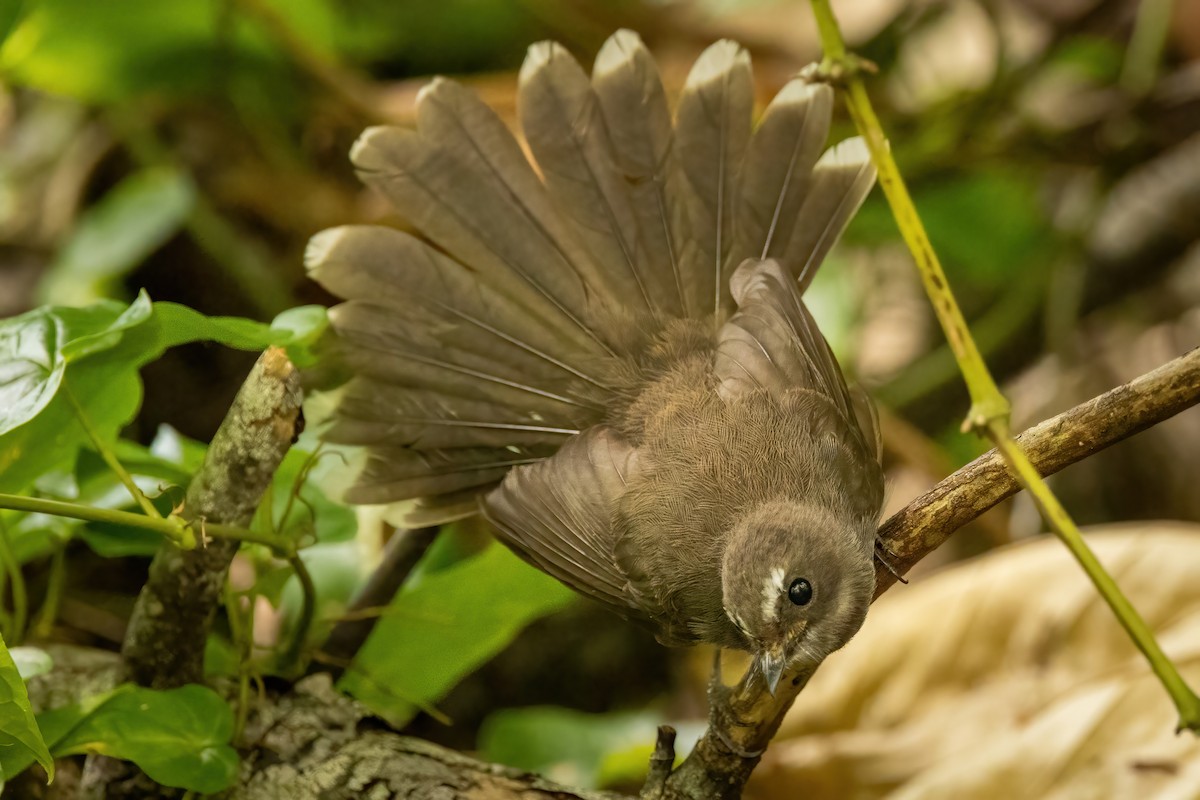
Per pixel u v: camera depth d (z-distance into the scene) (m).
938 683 9.20
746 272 7.87
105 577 10.88
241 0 10.82
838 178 8.10
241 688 6.70
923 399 13.27
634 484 7.64
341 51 12.41
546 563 7.45
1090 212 12.51
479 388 7.98
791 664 6.22
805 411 7.64
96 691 7.10
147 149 11.88
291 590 7.95
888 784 8.92
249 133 11.92
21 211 12.33
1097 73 13.09
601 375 8.02
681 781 6.36
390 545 7.88
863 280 13.72
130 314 5.74
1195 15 12.81
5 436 6.36
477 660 7.73
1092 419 5.69
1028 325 13.48
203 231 11.73
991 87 12.02
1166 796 7.88
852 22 13.27
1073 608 9.00
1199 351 5.57
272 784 6.62
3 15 8.51
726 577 7.34
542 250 8.02
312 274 7.88
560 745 9.27
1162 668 4.84
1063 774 8.18
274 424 6.00
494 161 8.00
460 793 6.53
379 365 7.91
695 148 8.09
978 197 12.80
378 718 6.94
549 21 12.24
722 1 12.73
